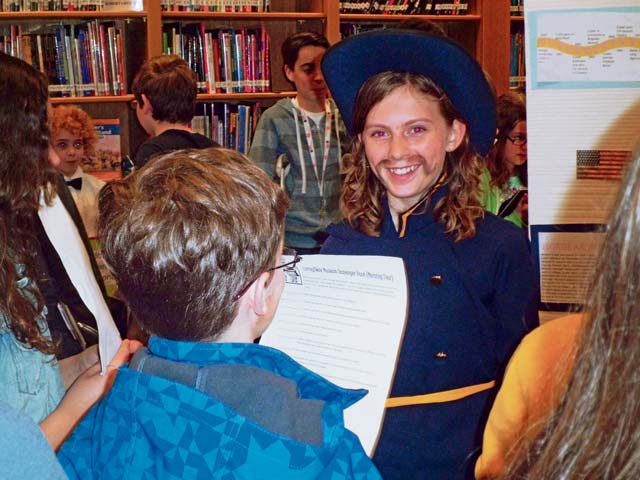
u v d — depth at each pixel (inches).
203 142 119.0
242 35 164.9
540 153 65.4
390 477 51.4
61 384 53.2
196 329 35.1
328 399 36.5
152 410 32.4
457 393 52.4
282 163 139.9
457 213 53.3
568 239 65.6
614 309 22.1
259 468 31.3
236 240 34.5
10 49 150.5
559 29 63.6
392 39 52.2
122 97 157.8
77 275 55.1
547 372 42.1
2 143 48.6
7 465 28.7
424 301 52.4
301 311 51.8
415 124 52.6
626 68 62.9
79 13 152.1
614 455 21.8
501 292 52.7
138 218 34.7
